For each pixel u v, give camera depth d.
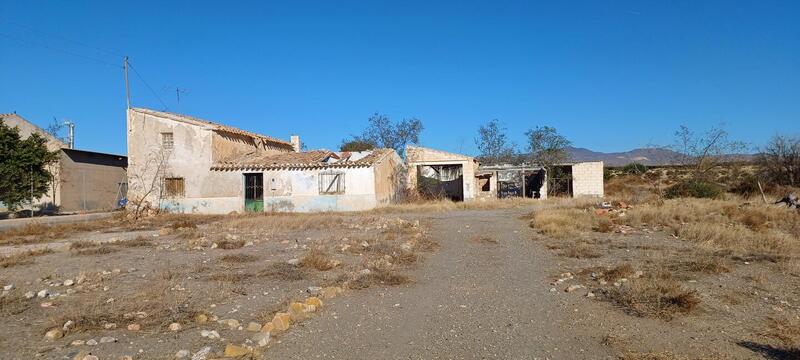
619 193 37.84
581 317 6.98
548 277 9.92
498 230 17.52
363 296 8.27
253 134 34.72
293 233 17.19
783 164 31.53
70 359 5.14
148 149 30.88
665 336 6.12
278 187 29.97
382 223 19.48
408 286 9.10
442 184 40.75
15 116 37.00
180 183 30.53
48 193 33.97
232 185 30.05
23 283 9.12
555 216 18.92
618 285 8.70
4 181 29.27
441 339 6.08
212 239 15.34
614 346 5.79
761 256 11.44
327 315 7.05
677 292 7.81
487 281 9.59
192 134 30.50
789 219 17.30
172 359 5.22
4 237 18.41
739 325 6.53
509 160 46.34
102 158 38.69
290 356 5.43
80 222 24.23
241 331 6.25
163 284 8.66
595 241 14.38
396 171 34.78
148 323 6.45
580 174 37.38
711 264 10.21
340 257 11.88
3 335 6.01
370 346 5.80
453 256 12.63
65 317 6.64
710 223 16.38
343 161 30.33
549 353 5.60
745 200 25.45
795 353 5.50
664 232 15.86
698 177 31.89
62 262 11.65
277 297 8.00
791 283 8.88
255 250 13.20
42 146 31.91
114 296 7.98
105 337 5.82
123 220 25.08
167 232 18.16
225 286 8.60
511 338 6.12
